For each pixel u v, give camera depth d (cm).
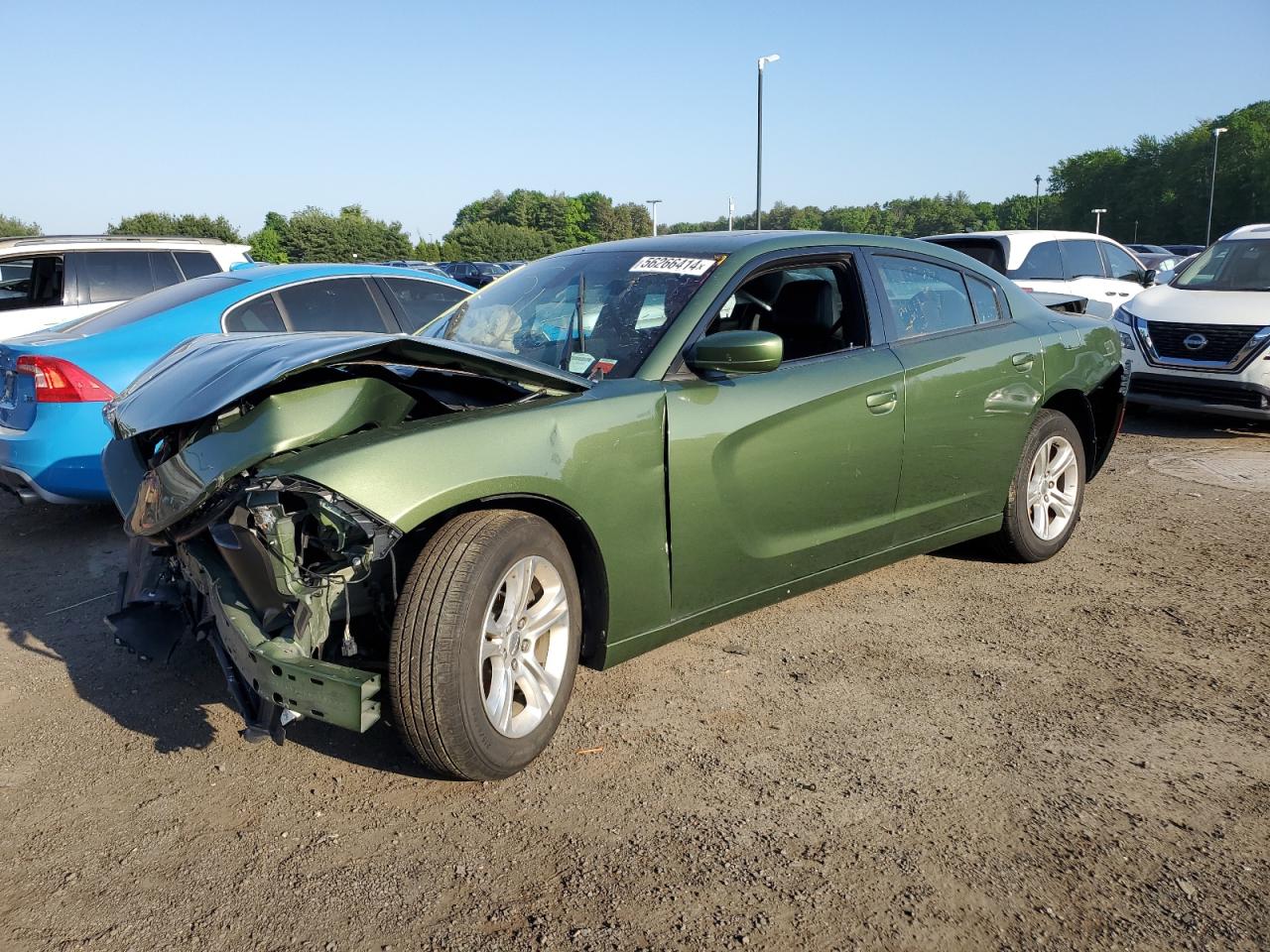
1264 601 435
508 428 280
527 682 291
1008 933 224
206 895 240
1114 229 10694
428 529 280
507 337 368
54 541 548
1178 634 400
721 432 328
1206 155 9356
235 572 274
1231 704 338
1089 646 389
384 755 308
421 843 260
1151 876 245
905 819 269
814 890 239
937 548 432
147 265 856
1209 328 793
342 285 644
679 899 236
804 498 360
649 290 358
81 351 529
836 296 395
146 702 349
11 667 380
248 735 274
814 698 343
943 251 446
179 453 285
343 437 268
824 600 441
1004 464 449
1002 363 438
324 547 258
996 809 274
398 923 229
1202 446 781
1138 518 570
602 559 303
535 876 246
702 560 331
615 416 303
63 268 820
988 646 389
